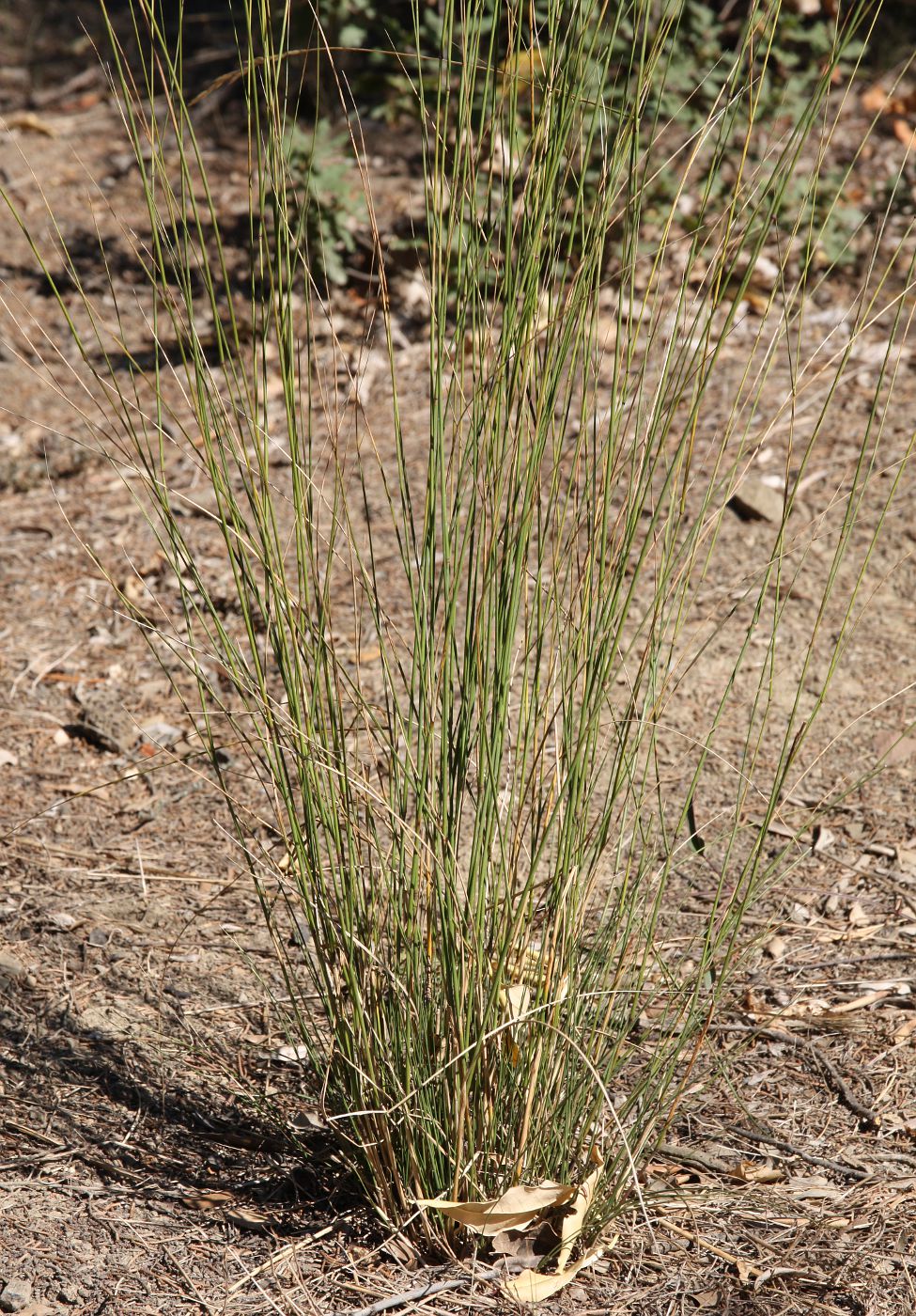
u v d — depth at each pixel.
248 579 1.47
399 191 3.86
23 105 5.49
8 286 3.91
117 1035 1.70
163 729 2.09
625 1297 1.49
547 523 1.44
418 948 1.48
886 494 2.46
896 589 2.25
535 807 1.52
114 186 4.53
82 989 1.75
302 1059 1.67
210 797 2.00
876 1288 1.49
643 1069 1.65
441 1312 1.48
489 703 1.50
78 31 6.08
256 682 1.51
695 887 1.84
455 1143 1.50
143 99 5.12
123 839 1.94
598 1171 1.49
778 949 1.77
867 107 3.90
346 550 2.49
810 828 1.92
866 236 3.32
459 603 2.07
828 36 3.30
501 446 1.43
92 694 2.16
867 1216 1.54
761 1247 1.52
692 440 1.45
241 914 1.84
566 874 1.46
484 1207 1.47
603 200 1.43
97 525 2.72
